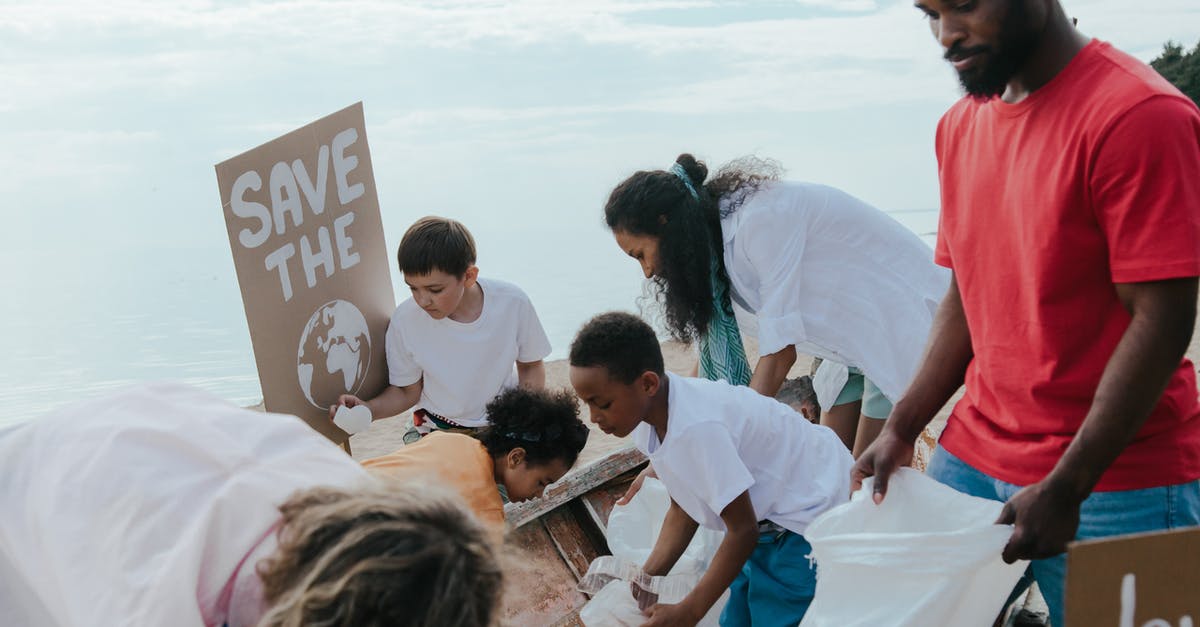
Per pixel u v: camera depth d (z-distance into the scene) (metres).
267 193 3.51
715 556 2.83
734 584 3.12
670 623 2.77
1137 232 1.97
